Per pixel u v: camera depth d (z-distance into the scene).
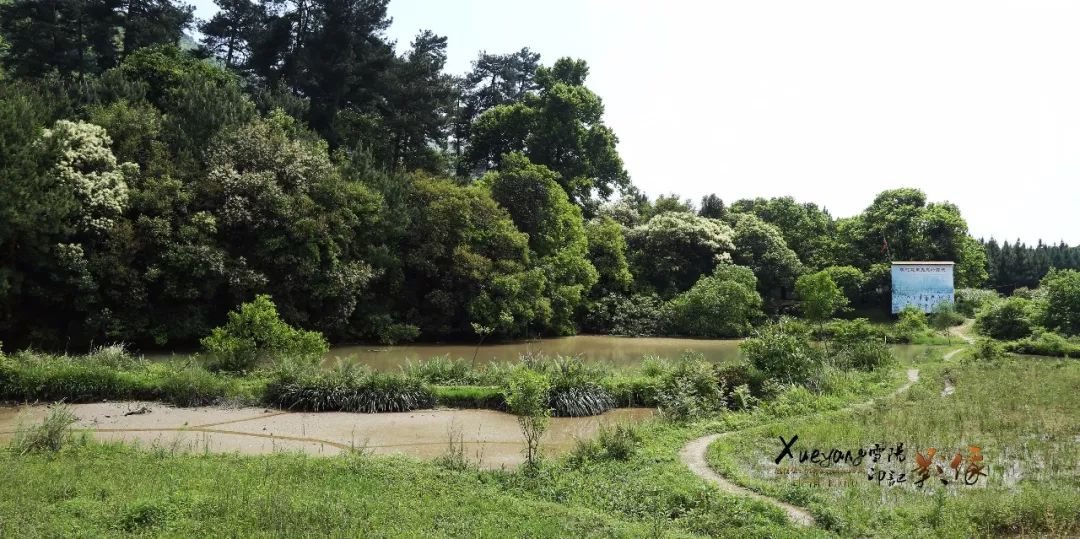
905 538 8.69
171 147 32.41
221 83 40.81
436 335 39.78
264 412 17.67
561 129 56.50
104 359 20.89
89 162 28.69
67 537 7.42
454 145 70.56
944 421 15.77
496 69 70.50
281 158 34.03
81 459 11.37
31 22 42.34
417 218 39.41
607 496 10.49
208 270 29.77
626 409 19.69
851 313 61.44
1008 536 8.89
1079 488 10.81
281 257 32.06
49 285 27.31
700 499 9.96
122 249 28.39
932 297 57.53
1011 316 44.38
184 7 51.75
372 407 18.17
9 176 25.19
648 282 53.72
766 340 22.17
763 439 14.64
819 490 10.82
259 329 21.55
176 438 14.52
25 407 17.23
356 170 38.16
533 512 9.35
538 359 22.77
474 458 13.78
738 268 48.72
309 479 10.53
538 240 45.69
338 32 47.03
